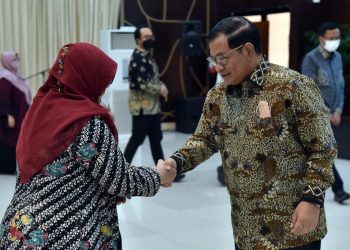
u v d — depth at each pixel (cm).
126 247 365
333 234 392
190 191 519
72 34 847
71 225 166
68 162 167
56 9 830
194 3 954
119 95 831
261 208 181
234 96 184
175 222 422
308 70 489
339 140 679
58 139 165
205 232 398
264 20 907
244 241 187
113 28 875
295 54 786
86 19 851
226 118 187
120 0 881
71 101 169
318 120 174
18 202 171
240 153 183
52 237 165
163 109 944
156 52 927
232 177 187
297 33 783
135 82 529
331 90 485
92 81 173
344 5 773
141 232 398
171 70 945
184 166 197
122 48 793
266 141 178
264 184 180
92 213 170
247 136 181
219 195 504
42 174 168
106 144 167
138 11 902
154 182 179
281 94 175
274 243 180
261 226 182
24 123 175
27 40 819
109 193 173
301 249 181
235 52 175
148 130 540
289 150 178
